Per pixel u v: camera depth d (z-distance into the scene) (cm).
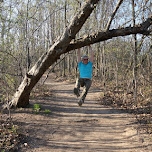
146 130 492
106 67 1634
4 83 613
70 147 415
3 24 653
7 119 548
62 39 521
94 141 451
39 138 452
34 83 655
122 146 419
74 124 580
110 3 826
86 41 523
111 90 1166
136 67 785
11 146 389
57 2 905
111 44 1184
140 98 854
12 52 729
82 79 446
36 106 704
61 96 1057
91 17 1066
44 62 599
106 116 678
